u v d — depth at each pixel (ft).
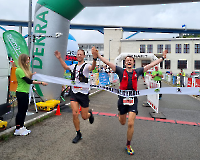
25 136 11.78
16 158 8.79
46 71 21.25
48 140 11.18
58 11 21.06
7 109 13.34
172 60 117.19
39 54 21.27
